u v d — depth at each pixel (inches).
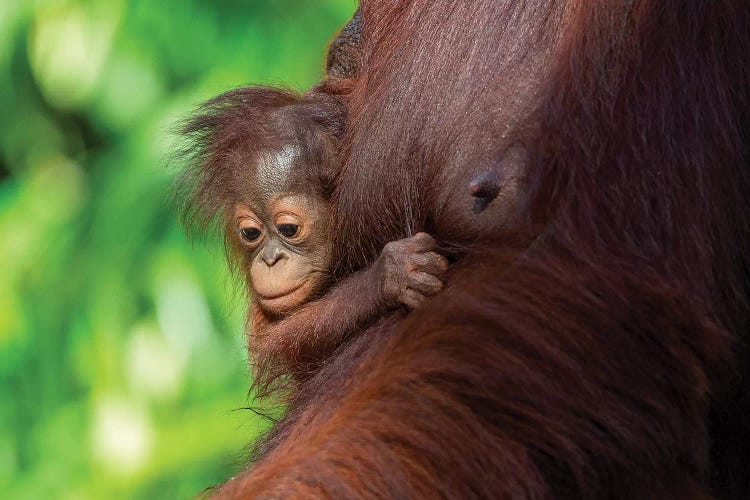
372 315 211.6
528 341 177.0
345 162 233.0
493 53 209.9
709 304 182.9
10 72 588.4
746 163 194.9
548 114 189.8
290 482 172.7
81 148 606.5
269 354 235.6
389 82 221.6
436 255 203.5
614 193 182.9
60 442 519.2
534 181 188.1
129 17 534.3
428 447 173.0
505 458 172.1
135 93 536.4
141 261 523.8
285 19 526.0
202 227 273.9
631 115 186.2
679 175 184.5
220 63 529.0
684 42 189.0
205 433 496.4
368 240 223.1
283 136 241.6
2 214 555.2
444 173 209.3
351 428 177.0
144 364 507.5
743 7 193.2
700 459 183.6
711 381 189.0
